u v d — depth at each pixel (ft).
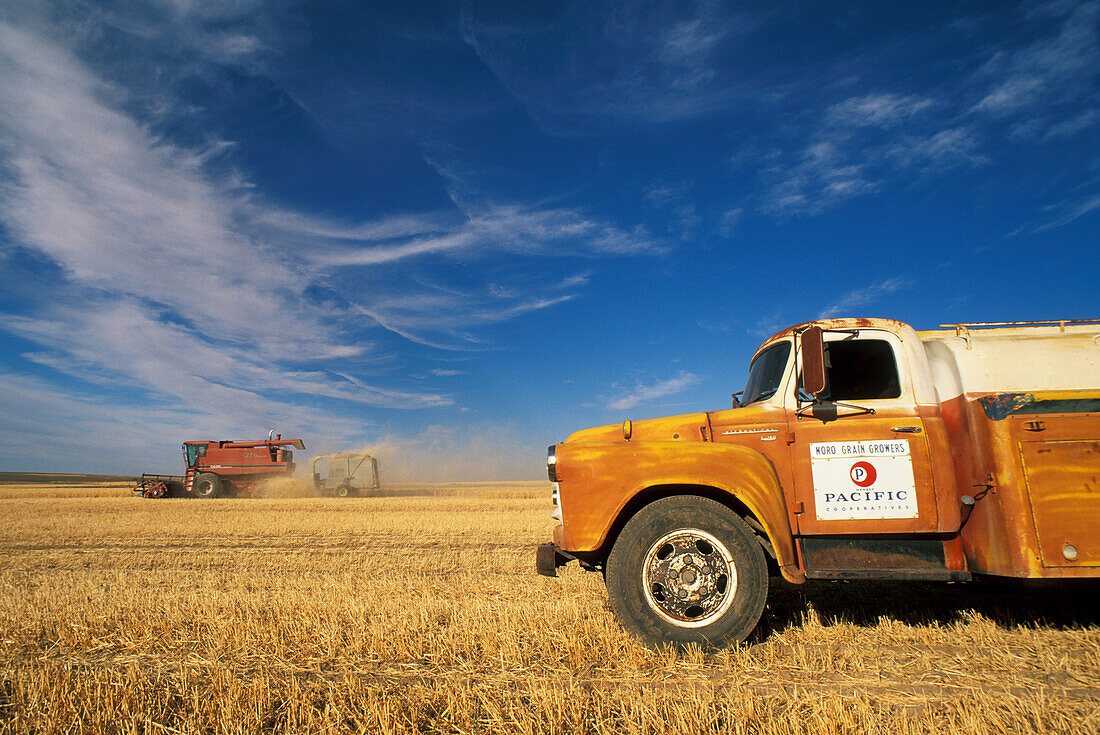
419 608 18.76
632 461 15.89
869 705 11.43
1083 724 10.50
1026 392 15.56
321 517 56.18
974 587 20.36
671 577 15.07
